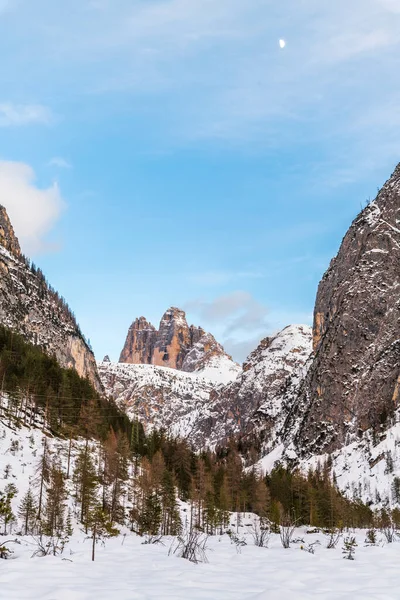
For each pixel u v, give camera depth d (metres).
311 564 27.89
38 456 97.31
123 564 24.91
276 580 21.62
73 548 36.84
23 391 126.75
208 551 36.66
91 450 112.50
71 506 76.06
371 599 16.83
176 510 79.69
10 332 193.38
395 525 115.62
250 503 131.38
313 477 199.38
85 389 167.25
